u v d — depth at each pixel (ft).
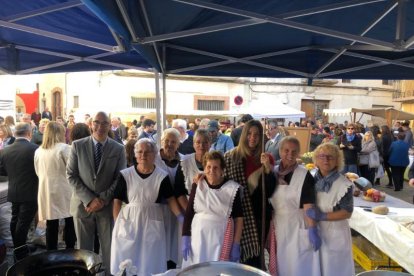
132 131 23.17
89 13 9.78
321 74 16.01
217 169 8.20
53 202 12.74
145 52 10.86
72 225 13.43
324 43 13.98
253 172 8.66
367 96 69.67
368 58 14.23
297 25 8.82
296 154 8.75
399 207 12.85
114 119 31.94
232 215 8.21
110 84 56.08
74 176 10.64
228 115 49.37
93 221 10.91
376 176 30.71
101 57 15.28
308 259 8.52
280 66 15.61
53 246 13.19
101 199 10.38
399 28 9.18
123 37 8.07
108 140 10.87
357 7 9.68
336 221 8.73
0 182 16.48
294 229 8.56
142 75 56.85
